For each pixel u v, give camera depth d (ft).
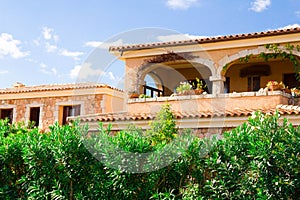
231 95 42.01
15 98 61.62
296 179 13.96
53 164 16.71
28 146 16.94
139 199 15.74
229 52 45.03
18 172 18.24
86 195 16.30
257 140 14.79
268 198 13.88
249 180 14.37
